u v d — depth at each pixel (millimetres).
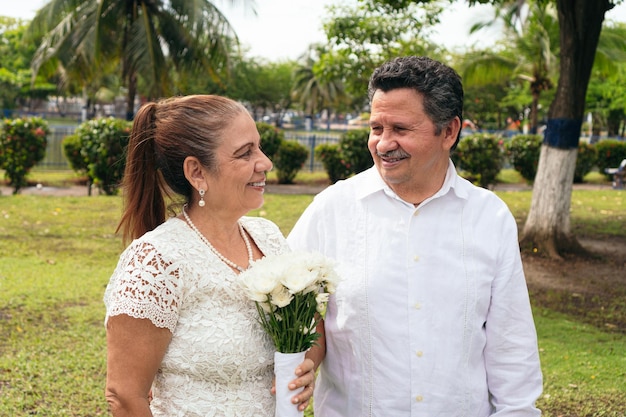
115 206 12547
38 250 8789
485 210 2254
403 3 10102
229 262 2012
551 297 7426
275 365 1979
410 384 2156
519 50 22875
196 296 1915
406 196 2242
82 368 4973
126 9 19828
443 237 2213
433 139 2104
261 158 2002
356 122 55312
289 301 1896
